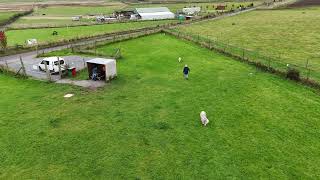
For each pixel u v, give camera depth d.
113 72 47.06
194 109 36.59
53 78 48.75
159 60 58.16
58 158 27.09
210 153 27.69
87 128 32.16
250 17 131.50
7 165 26.17
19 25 129.50
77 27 116.25
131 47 69.88
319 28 95.25
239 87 43.41
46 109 36.88
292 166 25.97
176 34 82.94
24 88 44.53
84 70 52.12
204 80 46.69
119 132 31.30
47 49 70.94
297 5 169.88
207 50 65.56
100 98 40.00
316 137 30.48
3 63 58.56
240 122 33.41
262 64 52.25
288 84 44.50
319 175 24.92
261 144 29.16
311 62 56.56
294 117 34.56
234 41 78.94
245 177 24.53
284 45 72.81
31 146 28.95
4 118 34.69
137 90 42.75
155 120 33.78
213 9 175.38
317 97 40.00
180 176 24.66
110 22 128.38
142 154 27.56
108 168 25.66
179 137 30.31
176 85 44.69
